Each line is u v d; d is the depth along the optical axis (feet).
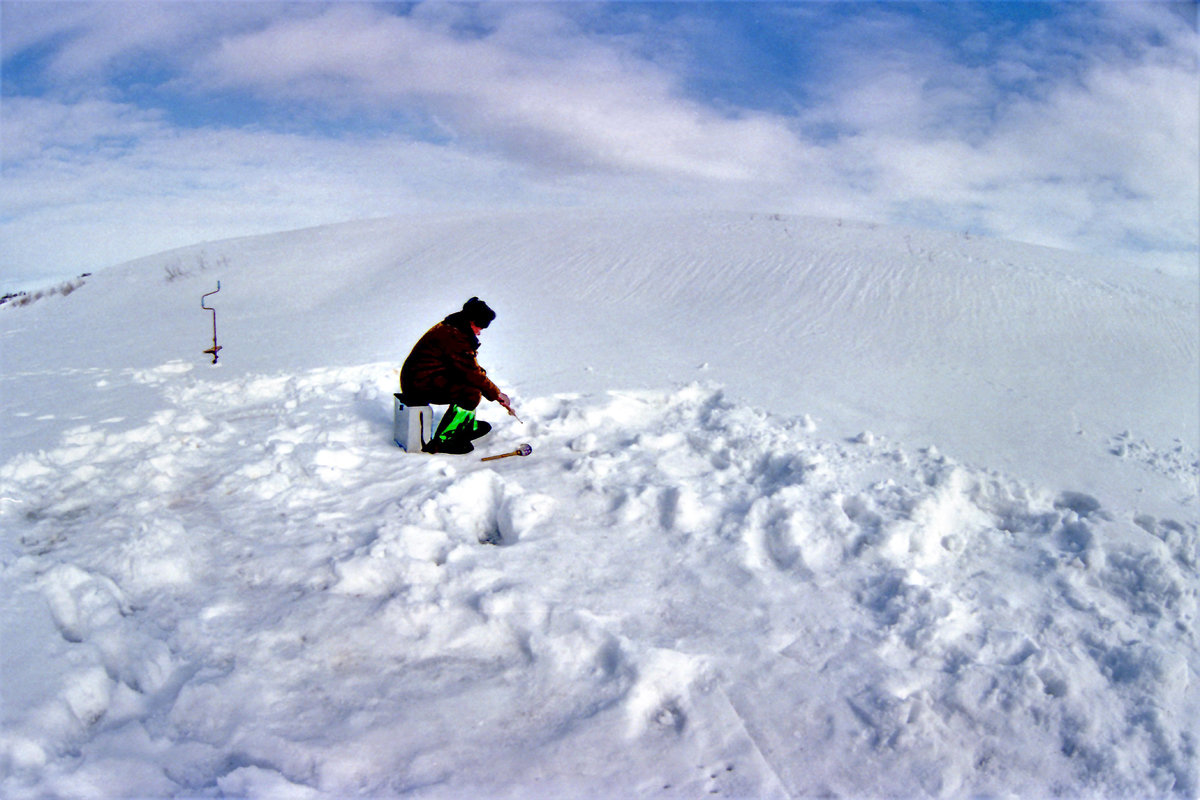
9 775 8.93
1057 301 38.09
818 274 43.91
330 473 17.90
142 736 9.79
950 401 23.97
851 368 27.71
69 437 20.24
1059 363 28.94
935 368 27.89
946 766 9.97
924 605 12.79
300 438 20.93
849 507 16.19
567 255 56.44
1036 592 13.66
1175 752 10.34
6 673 10.40
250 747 9.73
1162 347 31.99
